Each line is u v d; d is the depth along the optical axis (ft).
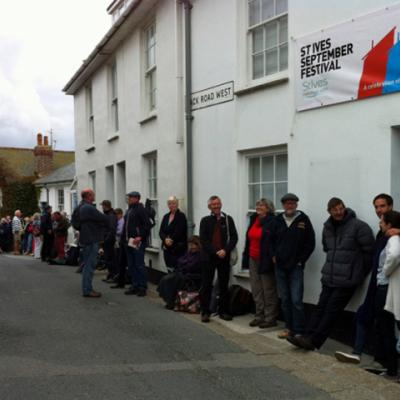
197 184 30.45
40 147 114.01
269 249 21.98
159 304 27.99
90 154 53.93
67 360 17.85
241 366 17.53
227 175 27.61
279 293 21.58
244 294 25.08
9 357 18.10
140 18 37.86
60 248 51.26
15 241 71.41
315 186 22.04
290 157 23.31
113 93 47.57
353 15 20.29
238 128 26.66
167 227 29.22
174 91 32.55
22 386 15.30
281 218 21.52
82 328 22.40
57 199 91.25
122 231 32.96
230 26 27.22
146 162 39.14
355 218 19.36
